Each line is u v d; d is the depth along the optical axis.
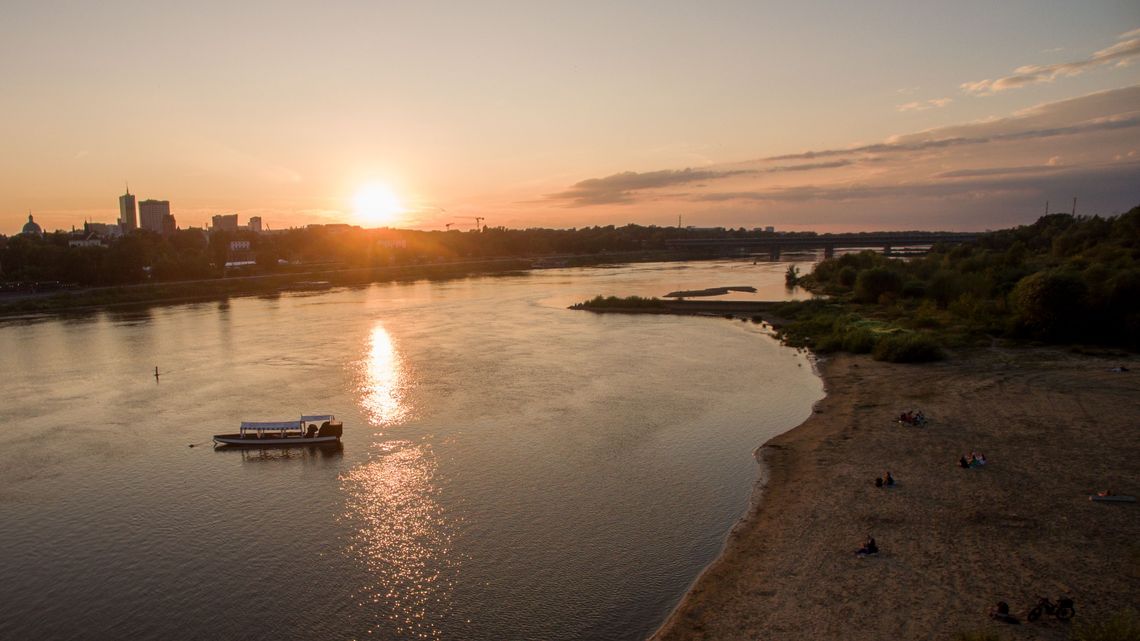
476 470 48.25
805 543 35.25
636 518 40.06
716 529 38.44
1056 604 27.67
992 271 129.75
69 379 79.62
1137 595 28.78
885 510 38.41
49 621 31.44
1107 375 67.25
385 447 53.69
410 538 38.50
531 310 142.50
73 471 49.94
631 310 138.12
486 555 36.31
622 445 52.59
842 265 198.25
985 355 79.94
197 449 54.44
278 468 49.88
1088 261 122.38
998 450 47.06
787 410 61.56
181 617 31.52
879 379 70.88
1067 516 36.56
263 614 31.59
